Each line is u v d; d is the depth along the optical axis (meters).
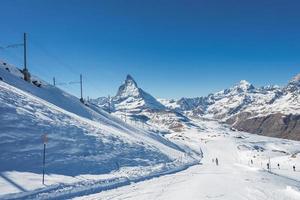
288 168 108.69
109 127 62.22
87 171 29.03
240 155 186.12
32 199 18.36
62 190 21.17
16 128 27.91
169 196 22.16
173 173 42.81
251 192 26.06
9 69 67.75
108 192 22.91
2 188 18.67
